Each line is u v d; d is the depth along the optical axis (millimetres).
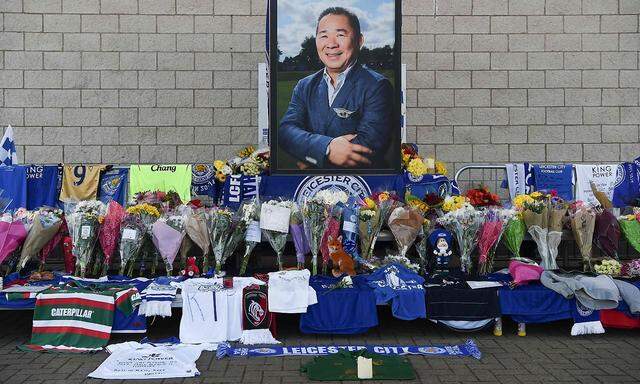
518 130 8367
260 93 8273
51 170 7211
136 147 8250
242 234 6277
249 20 8281
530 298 5871
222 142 8289
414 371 4945
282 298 5625
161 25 8242
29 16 8133
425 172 7039
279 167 6891
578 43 8352
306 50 6867
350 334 5887
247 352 5355
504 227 6375
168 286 5707
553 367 5055
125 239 6125
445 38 8320
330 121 6883
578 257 7609
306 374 4863
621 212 7250
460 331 5930
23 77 8148
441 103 8344
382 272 5969
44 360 5223
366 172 6887
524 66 8352
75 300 5551
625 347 5625
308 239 6250
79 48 8188
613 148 8375
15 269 6203
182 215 6316
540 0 8336
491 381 4730
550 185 7344
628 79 8352
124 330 5598
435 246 6340
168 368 4934
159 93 8258
